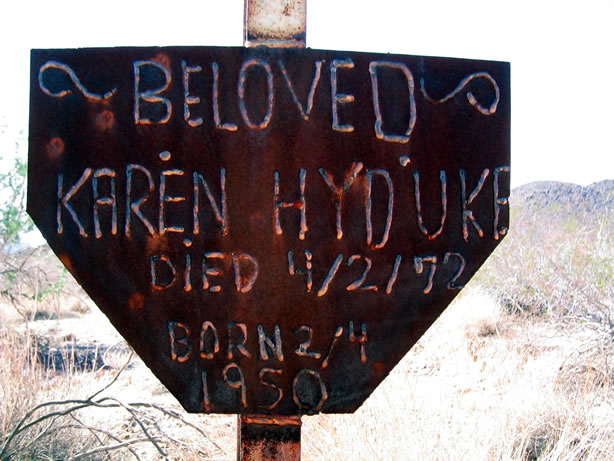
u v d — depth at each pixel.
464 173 1.62
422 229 1.60
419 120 1.60
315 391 1.59
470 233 1.62
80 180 1.54
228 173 1.55
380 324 1.60
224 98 1.55
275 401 1.58
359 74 1.59
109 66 1.54
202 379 1.56
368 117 1.59
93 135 1.54
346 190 1.58
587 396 4.21
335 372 1.59
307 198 1.57
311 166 1.57
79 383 4.71
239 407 1.57
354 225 1.58
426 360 5.62
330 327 1.58
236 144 1.55
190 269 1.55
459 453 3.23
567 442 3.35
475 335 6.11
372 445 3.23
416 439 3.27
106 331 7.58
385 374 1.60
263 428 1.60
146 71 1.55
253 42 1.58
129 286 1.55
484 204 1.62
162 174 1.55
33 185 1.53
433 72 1.61
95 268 1.54
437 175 1.61
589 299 5.50
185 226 1.55
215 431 4.02
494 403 3.96
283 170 1.56
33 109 1.53
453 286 1.61
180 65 1.55
